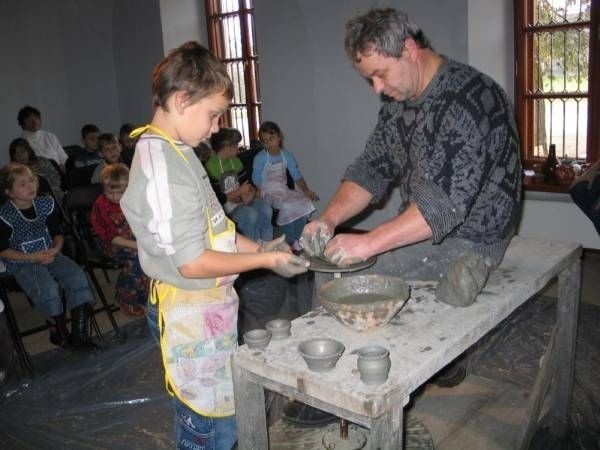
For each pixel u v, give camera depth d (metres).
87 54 6.55
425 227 1.59
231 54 6.00
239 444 1.49
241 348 1.44
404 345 1.40
